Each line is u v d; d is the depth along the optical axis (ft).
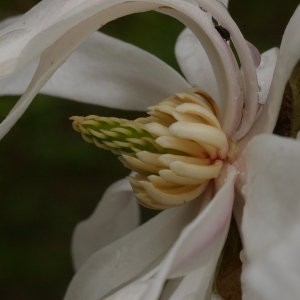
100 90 0.77
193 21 0.71
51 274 1.22
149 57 0.77
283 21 1.16
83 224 0.86
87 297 0.77
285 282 0.63
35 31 0.68
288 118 0.71
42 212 1.22
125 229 0.85
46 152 1.19
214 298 0.71
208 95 0.73
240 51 0.71
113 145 0.72
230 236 0.71
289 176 0.66
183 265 0.67
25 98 0.69
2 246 1.21
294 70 0.70
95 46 0.77
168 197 0.72
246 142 0.72
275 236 0.66
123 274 0.75
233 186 0.70
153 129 0.71
